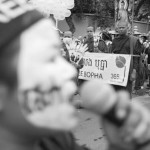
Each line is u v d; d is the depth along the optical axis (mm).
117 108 814
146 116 834
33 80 830
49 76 840
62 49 6227
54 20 6551
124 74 6844
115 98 818
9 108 846
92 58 7363
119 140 837
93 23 22172
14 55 834
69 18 20484
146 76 10484
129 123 821
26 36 854
